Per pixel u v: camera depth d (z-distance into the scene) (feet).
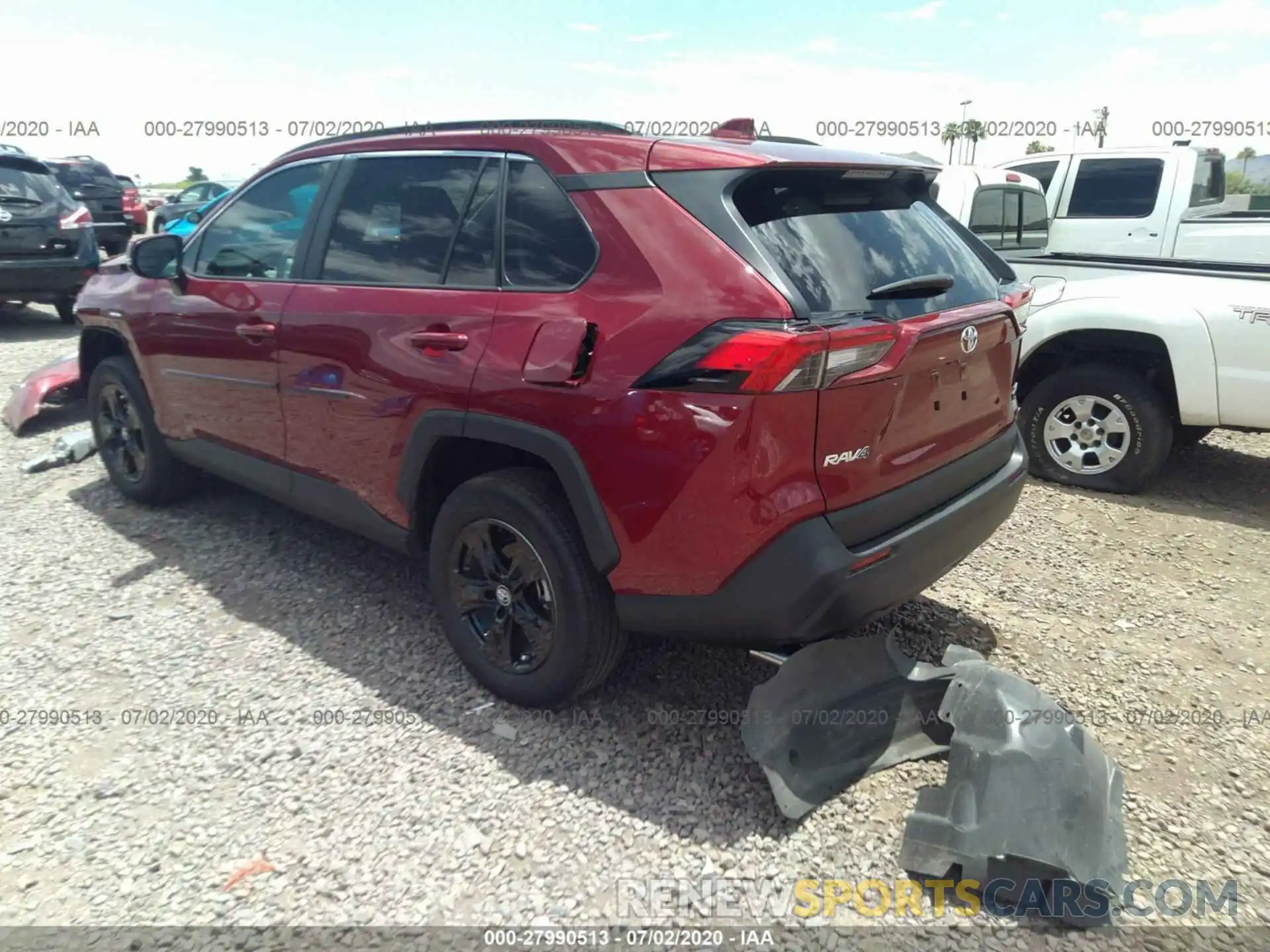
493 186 9.95
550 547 9.20
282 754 9.41
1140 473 17.46
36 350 28.91
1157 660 11.62
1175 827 8.66
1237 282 16.40
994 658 11.60
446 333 9.75
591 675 9.56
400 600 12.67
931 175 10.21
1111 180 30.07
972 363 9.59
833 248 8.63
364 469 10.99
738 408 7.77
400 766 9.25
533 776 9.11
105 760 9.32
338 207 11.60
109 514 15.64
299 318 11.43
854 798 8.82
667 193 8.59
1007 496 10.50
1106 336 17.35
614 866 8.02
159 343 13.83
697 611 8.52
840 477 8.16
